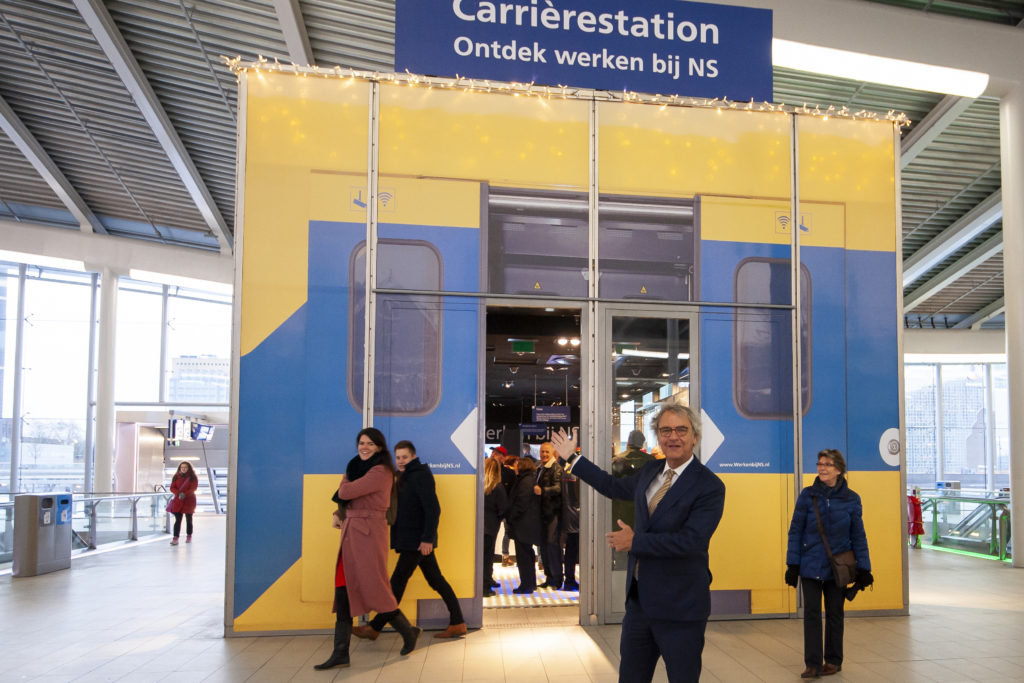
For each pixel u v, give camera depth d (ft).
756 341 22.22
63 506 32.55
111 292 58.90
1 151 49.67
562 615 22.00
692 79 22.53
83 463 65.62
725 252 22.31
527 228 21.44
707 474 10.69
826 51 32.32
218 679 15.99
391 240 20.81
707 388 21.85
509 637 19.49
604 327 21.56
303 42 34.37
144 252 59.16
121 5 34.09
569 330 40.04
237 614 19.49
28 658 17.70
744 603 21.43
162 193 53.98
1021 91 33.99
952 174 47.70
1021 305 33.68
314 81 20.88
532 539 25.64
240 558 19.58
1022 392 33.65
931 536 41.65
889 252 23.18
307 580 19.70
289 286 20.34
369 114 21.01
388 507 17.74
